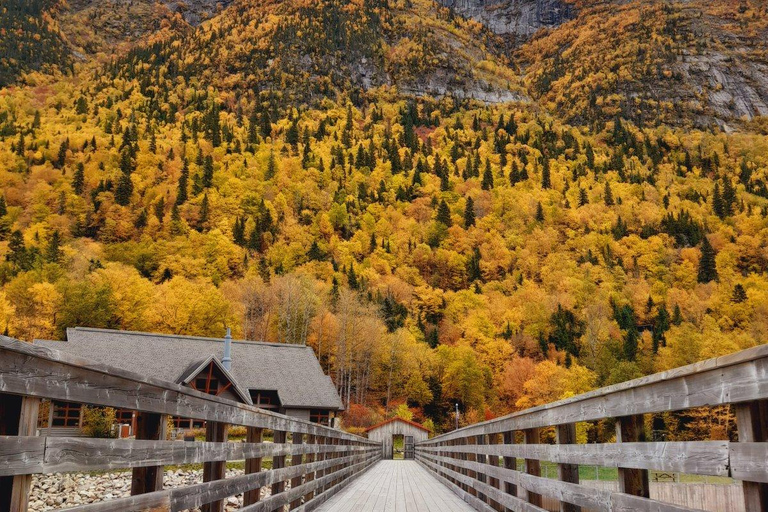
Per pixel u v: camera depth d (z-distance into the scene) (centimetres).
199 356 3488
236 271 9519
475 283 11112
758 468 206
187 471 1934
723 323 8900
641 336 8644
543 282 11238
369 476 1728
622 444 319
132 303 5834
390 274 10931
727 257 12012
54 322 5288
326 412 3847
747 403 215
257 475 536
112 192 11944
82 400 247
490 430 756
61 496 1495
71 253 7744
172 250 9362
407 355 7162
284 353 3906
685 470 253
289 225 11731
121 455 274
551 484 453
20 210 10912
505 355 7731
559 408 440
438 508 911
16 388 207
